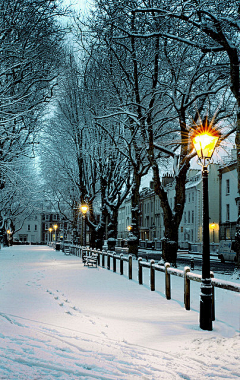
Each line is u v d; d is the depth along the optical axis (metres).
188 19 15.52
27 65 18.78
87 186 33.41
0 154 21.56
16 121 20.12
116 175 32.06
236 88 16.28
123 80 23.00
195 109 21.02
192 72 19.39
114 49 21.94
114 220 31.89
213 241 51.16
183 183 20.41
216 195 53.97
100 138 29.41
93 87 25.84
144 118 20.86
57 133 31.83
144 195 84.44
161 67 20.53
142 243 69.44
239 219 16.50
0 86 18.41
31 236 110.50
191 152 19.91
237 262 16.12
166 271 10.30
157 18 16.81
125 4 17.25
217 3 15.06
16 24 16.86
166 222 20.23
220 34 15.28
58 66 20.41
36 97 21.78
